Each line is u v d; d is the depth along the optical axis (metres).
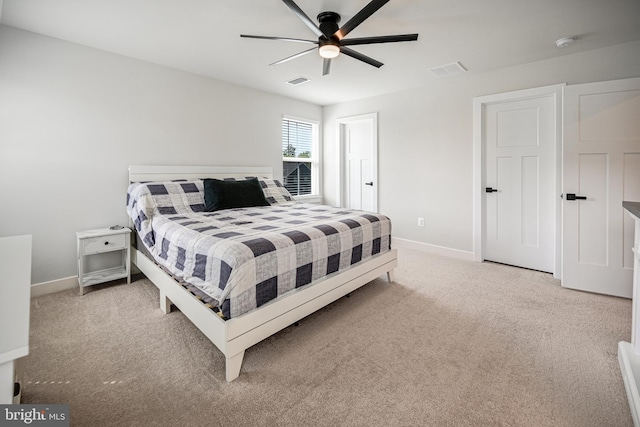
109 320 2.09
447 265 3.38
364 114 4.51
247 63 3.08
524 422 1.23
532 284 2.80
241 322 1.51
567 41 2.49
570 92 2.58
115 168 2.88
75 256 2.68
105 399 1.37
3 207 2.33
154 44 2.62
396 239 4.29
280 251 1.75
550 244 3.09
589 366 1.59
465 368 1.58
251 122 4.01
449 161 3.69
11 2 1.97
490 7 2.02
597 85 2.47
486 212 3.51
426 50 2.72
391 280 2.85
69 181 2.62
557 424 1.22
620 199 2.44
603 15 2.13
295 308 1.80
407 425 1.23
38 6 2.02
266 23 2.25
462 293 2.59
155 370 1.57
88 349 1.75
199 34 2.43
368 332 1.95
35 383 1.46
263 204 3.28
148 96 3.05
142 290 2.64
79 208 2.69
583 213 2.59
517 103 3.22
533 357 1.67
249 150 4.01
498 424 1.23
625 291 2.46
